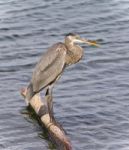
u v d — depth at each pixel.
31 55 21.05
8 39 22.38
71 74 19.73
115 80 19.23
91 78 19.44
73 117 17.02
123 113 17.17
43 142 15.77
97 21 23.84
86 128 16.42
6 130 16.36
